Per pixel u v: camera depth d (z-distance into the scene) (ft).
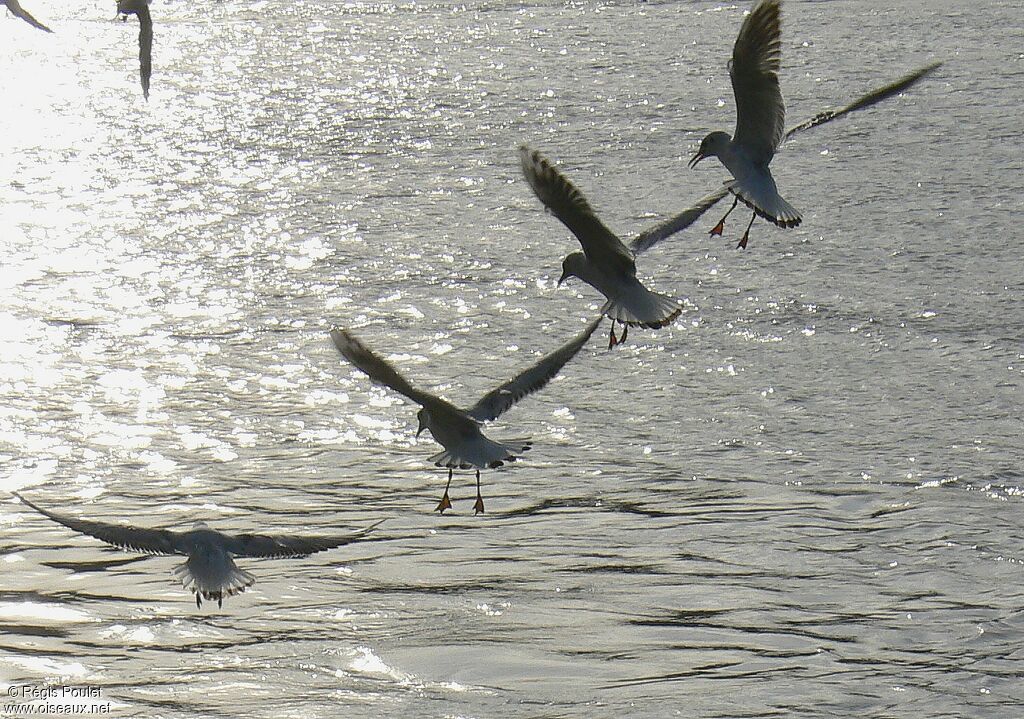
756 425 53.93
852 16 185.37
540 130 117.70
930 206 85.40
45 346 64.03
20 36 205.87
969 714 33.50
